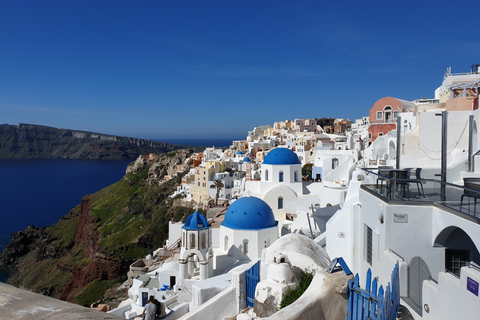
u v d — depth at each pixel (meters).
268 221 36.06
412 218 12.84
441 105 39.44
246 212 35.81
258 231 34.56
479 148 23.39
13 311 4.23
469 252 12.46
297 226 39.97
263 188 49.06
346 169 43.34
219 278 23.95
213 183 98.94
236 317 17.55
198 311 18.55
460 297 9.50
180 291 32.34
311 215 36.31
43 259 123.06
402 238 12.93
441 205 12.30
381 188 14.76
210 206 90.00
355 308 11.63
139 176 158.12
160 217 102.75
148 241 93.88
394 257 12.39
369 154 49.22
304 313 11.23
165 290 38.00
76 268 94.69
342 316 11.98
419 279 12.64
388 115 67.69
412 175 20.89
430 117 29.77
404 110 65.12
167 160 159.25
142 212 121.19
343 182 39.81
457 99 30.59
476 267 9.49
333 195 38.53
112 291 68.88
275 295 14.86
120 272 89.12
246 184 51.22
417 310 11.73
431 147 29.78
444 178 16.73
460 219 11.06
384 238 13.10
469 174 17.89
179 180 125.00
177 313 22.36
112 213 131.50
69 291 94.44
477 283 8.84
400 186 13.30
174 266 41.00
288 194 47.38
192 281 32.38
